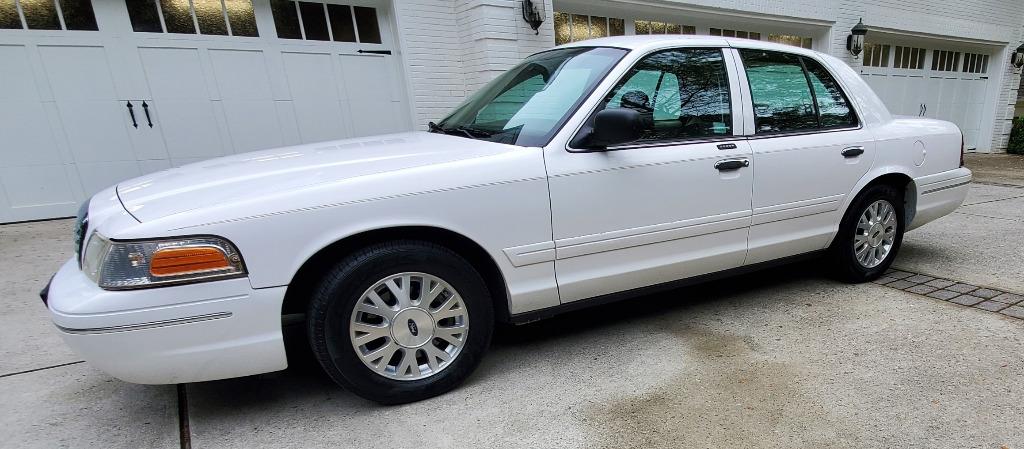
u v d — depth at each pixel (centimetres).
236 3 575
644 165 257
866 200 341
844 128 327
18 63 502
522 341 293
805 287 358
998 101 1303
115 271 182
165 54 552
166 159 573
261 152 271
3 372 266
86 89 529
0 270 411
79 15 514
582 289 258
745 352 269
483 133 275
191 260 185
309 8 614
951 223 536
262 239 194
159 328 185
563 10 737
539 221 239
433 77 680
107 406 237
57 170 536
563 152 243
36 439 213
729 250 294
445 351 237
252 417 227
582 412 222
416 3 650
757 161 289
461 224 223
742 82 292
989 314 305
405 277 220
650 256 271
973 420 208
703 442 201
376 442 207
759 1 876
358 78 655
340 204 204
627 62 263
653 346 280
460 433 211
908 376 241
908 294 339
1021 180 845
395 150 248
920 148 356
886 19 1045
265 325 200
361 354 218
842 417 212
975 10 1181
